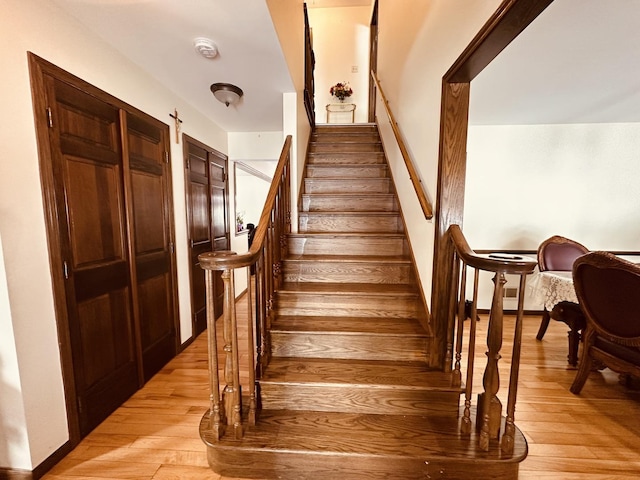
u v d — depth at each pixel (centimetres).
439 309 176
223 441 142
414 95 222
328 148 366
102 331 176
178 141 255
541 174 351
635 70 208
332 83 577
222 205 357
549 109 292
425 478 137
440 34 169
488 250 362
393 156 294
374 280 230
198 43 174
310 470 139
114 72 181
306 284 228
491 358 135
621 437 166
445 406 161
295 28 242
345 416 161
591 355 197
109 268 181
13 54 124
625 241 352
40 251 138
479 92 249
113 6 144
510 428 136
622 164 343
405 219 245
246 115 307
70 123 152
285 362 184
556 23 153
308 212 276
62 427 150
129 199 195
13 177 126
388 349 187
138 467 146
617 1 136
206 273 136
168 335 246
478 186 357
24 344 132
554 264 275
